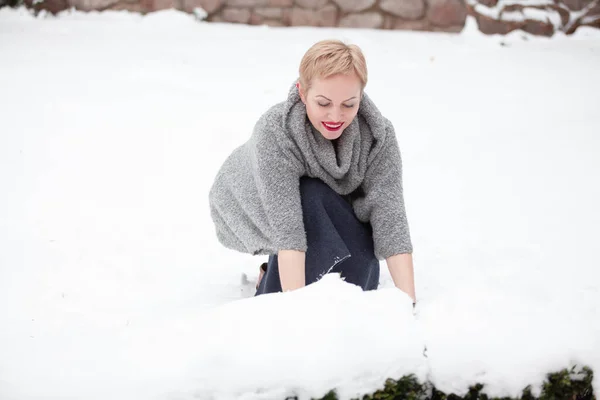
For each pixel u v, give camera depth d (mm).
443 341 1703
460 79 5469
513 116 4625
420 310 1819
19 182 3756
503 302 1843
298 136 2121
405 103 5004
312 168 2180
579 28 6566
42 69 5523
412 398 1681
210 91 5230
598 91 5008
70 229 3322
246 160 2312
